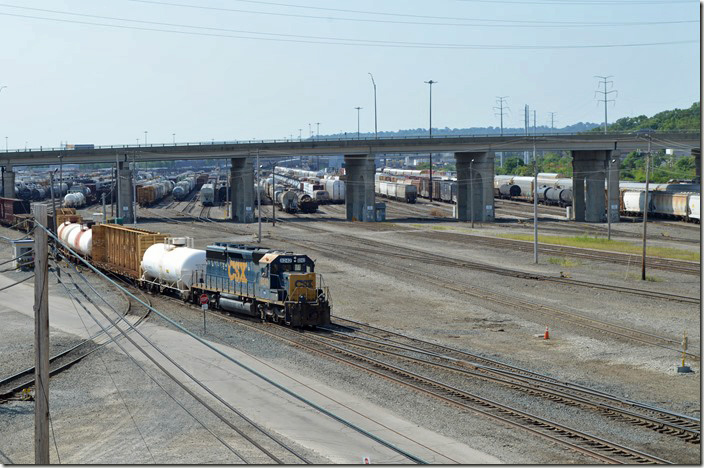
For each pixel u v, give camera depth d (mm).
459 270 60406
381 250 73875
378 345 34938
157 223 100375
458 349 34219
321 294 38562
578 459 20453
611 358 32438
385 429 23281
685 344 32281
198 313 43062
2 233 87000
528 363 31641
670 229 92188
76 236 63562
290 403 26031
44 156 99250
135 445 22453
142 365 31516
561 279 54750
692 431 22594
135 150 100812
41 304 18594
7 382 30172
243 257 41125
